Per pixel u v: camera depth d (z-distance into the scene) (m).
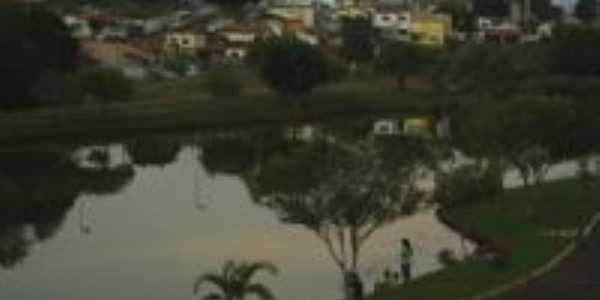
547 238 69.12
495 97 151.12
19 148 141.88
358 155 64.62
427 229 78.44
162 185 111.31
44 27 175.75
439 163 90.44
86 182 113.44
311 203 62.81
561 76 181.25
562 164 110.81
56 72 173.00
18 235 83.44
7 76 157.12
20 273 70.69
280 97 183.25
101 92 167.88
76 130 153.88
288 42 185.88
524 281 57.28
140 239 81.12
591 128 88.19
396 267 67.50
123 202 100.12
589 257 62.75
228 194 104.44
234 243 78.31
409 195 66.06
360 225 63.44
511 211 80.31
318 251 74.06
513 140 83.88
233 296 52.34
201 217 90.56
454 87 190.25
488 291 55.53
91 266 72.12
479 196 82.94
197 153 140.25
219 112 173.38
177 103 176.50
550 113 83.19
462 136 101.38
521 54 196.62
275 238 79.56
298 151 66.38
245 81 199.62
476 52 191.75
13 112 158.12
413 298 55.75
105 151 140.62
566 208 80.12
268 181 67.06
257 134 156.25
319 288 63.12
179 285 66.19
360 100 190.00
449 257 68.62
